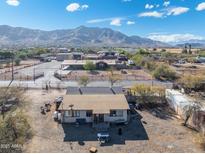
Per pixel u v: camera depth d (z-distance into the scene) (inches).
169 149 1282.0
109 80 3009.4
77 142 1375.5
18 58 5142.7
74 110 1659.7
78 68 4124.0
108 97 1854.1
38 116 1765.5
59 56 5728.3
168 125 1635.1
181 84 2583.7
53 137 1433.3
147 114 1860.2
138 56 4953.3
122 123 1659.7
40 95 2313.0
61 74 3395.7
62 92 2434.8
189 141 1385.3
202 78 2556.6
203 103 1924.2
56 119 1720.0
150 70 3885.3
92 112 1652.3
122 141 1390.3
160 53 7475.4
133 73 3636.8
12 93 1856.5
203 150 1267.2
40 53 7155.5
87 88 2135.8
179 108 1825.8
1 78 3090.6
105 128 1576.0
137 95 2081.7
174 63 5073.8
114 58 5521.7
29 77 3164.4
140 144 1348.4
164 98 2112.5
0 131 976.3
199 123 1551.4
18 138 1053.2
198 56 6673.2
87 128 1590.8
